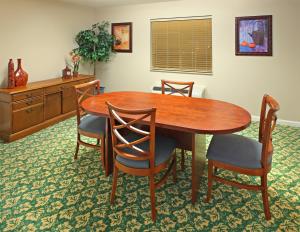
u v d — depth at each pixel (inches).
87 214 75.4
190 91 118.0
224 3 160.9
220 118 77.4
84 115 116.9
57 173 98.8
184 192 86.9
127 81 204.8
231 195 84.7
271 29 151.6
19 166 103.8
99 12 202.8
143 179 95.0
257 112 165.8
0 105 128.8
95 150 120.2
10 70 133.7
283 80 155.2
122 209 77.9
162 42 186.5
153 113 66.0
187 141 88.9
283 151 118.6
